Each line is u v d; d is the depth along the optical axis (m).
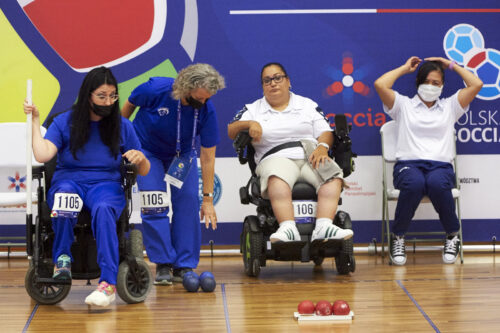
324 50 10.70
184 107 7.69
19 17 10.49
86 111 6.68
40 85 10.52
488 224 10.80
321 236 8.07
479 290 7.36
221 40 10.62
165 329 5.75
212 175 8.07
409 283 7.91
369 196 10.70
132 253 7.00
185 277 7.55
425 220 10.76
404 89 10.73
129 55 10.58
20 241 10.59
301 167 8.55
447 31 10.75
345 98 10.72
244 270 9.17
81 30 10.54
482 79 10.79
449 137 10.04
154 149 7.98
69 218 6.53
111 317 6.24
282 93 8.88
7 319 6.21
